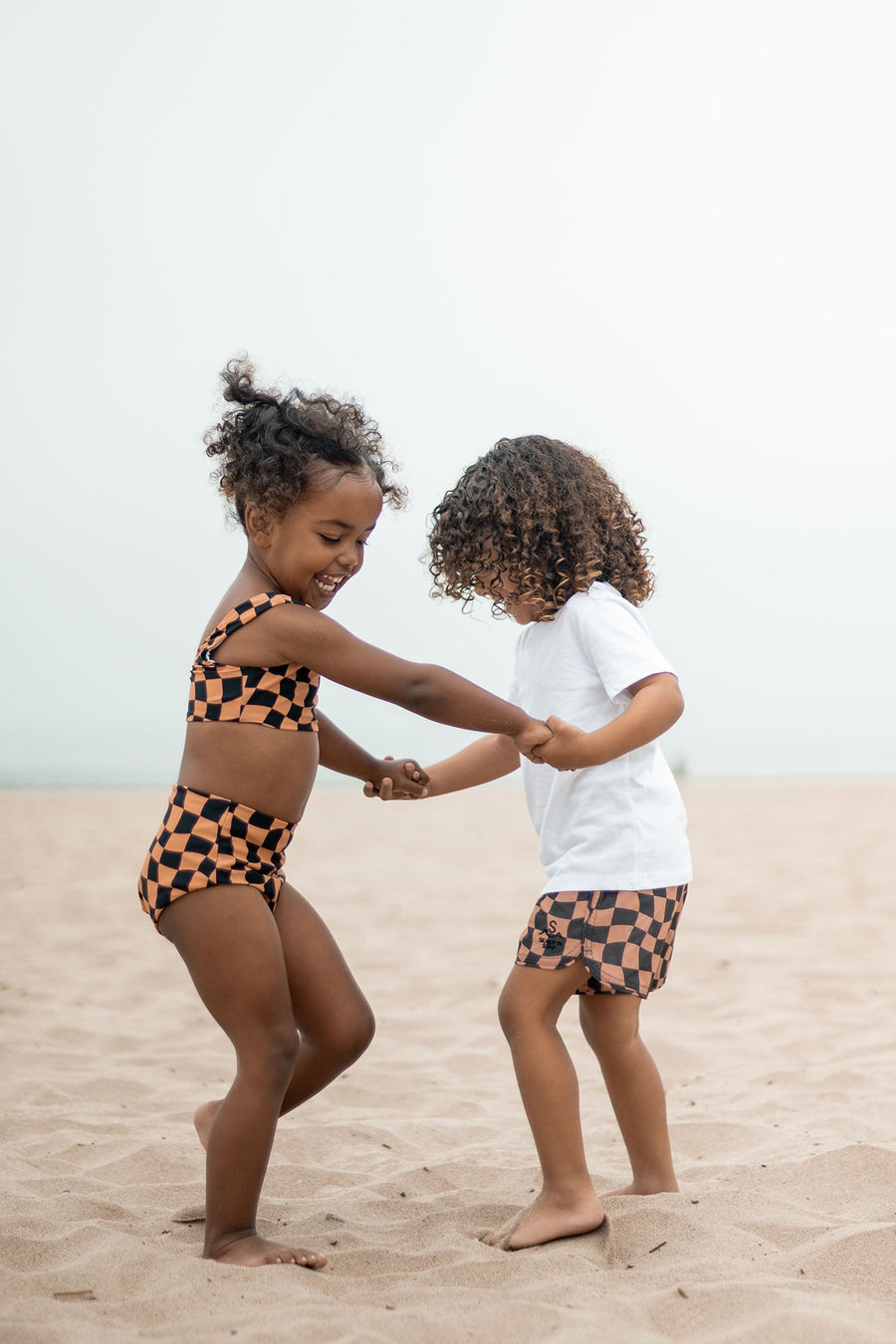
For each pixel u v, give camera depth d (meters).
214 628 2.37
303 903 2.46
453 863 9.95
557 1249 2.19
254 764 2.28
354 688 2.31
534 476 2.56
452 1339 1.77
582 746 2.33
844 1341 1.75
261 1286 1.96
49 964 5.91
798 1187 2.61
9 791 21.33
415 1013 4.91
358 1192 2.72
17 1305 1.88
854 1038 4.28
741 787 20.50
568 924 2.35
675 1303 1.90
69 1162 3.00
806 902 7.56
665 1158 2.50
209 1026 4.73
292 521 2.33
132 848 11.23
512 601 2.61
